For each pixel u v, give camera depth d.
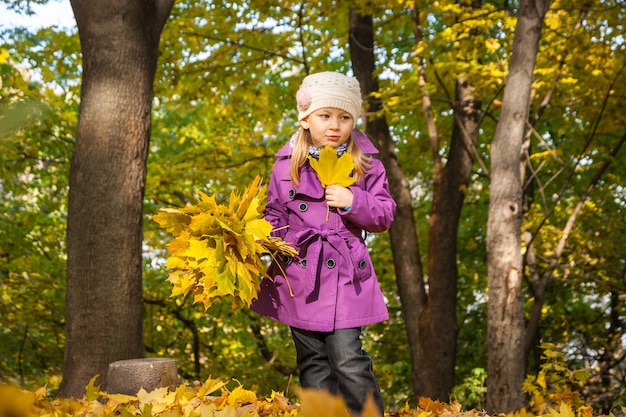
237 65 9.96
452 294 9.30
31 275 11.73
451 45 8.89
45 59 9.20
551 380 5.04
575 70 9.29
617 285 11.55
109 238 5.13
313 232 2.88
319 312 2.81
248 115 11.64
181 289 2.44
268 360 13.59
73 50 9.30
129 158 5.25
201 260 2.38
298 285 2.85
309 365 2.92
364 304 2.84
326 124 2.92
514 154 6.79
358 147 3.01
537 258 11.01
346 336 2.79
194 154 11.18
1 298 11.53
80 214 5.16
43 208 12.84
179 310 13.01
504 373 6.72
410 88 8.09
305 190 2.93
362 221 2.80
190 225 2.40
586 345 12.45
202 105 11.44
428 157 11.12
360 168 2.96
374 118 8.43
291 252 2.63
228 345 13.53
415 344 9.34
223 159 11.30
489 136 11.79
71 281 5.16
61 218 13.26
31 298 11.84
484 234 12.94
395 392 13.05
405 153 11.03
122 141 5.23
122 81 5.28
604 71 8.48
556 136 12.27
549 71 8.22
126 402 2.80
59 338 12.28
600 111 9.11
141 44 5.39
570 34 8.40
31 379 11.52
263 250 2.50
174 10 9.82
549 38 8.70
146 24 5.43
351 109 2.95
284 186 3.00
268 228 2.45
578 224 11.20
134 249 5.23
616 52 8.37
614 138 10.86
